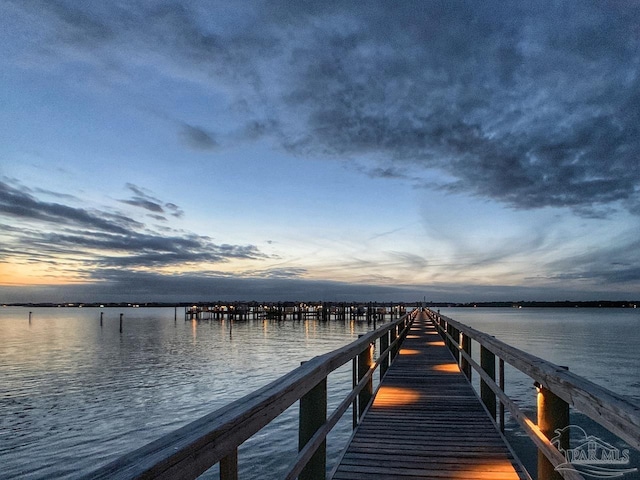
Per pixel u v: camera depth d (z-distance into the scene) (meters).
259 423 1.88
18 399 17.00
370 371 6.31
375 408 6.47
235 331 60.97
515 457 4.41
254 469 9.98
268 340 45.19
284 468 10.00
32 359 29.28
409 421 5.78
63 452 11.21
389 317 107.56
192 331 60.88
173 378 21.39
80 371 23.84
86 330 63.91
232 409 1.76
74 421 13.91
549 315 172.62
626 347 41.62
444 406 6.58
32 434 12.62
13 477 9.70
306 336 51.19
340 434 12.35
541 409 2.85
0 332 58.97
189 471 1.31
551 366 2.81
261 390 2.15
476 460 4.34
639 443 1.57
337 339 46.38
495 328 75.06
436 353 12.63
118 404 16.05
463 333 8.73
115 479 1.04
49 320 108.44
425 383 8.34
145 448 1.28
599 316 162.12
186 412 14.95
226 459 1.65
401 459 4.39
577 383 2.23
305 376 2.65
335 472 4.05
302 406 3.20
